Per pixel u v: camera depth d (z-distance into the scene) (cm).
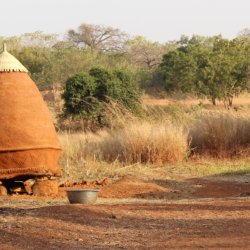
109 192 2288
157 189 2353
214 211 1688
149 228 1453
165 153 3070
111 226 1466
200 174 2795
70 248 1249
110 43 12106
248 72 7056
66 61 9075
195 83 7550
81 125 4866
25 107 2114
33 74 9019
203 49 7906
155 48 12144
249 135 3269
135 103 4616
